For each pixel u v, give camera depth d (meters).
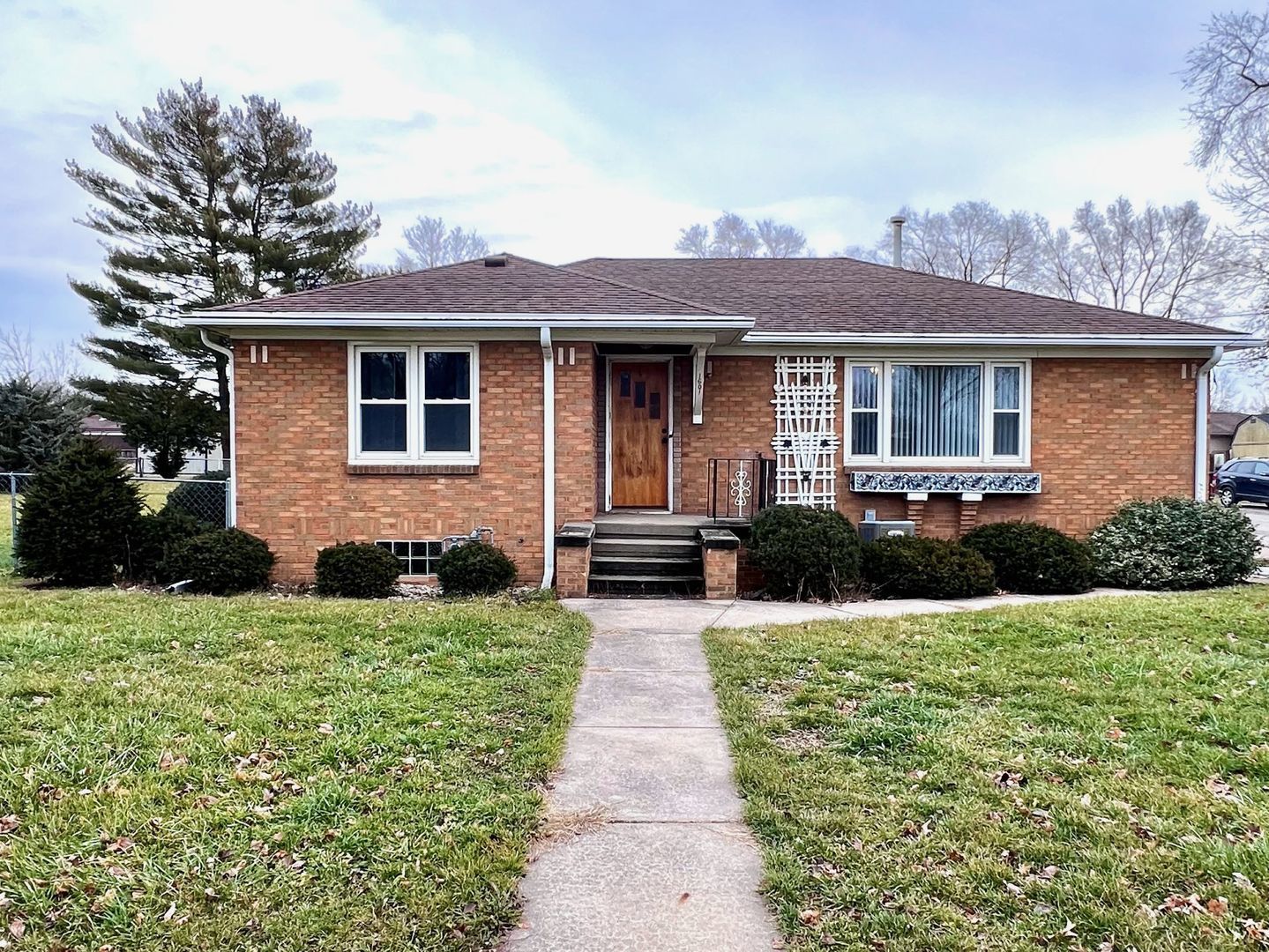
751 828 3.47
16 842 3.13
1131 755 4.09
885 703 4.92
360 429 9.84
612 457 11.56
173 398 25.92
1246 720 4.50
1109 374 11.15
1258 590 9.51
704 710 5.04
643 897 2.93
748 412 11.19
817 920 2.76
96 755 3.91
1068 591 9.52
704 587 9.52
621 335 9.70
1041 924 2.70
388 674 5.38
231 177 26.52
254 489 9.74
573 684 5.45
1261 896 2.80
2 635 6.07
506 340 9.78
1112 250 38.28
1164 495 11.18
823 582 9.04
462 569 8.80
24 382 26.59
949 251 39.66
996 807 3.54
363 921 2.71
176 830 3.25
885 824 3.42
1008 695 5.09
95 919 2.69
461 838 3.27
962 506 11.10
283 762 3.93
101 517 9.33
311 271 27.28
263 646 5.99
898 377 11.26
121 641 6.01
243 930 2.65
